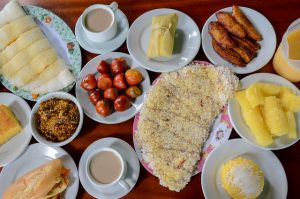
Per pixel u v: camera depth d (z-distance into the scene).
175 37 1.19
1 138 1.10
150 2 1.25
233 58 1.11
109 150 1.04
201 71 1.13
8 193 1.02
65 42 1.22
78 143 1.13
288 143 1.01
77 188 1.07
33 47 1.19
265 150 1.04
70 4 1.27
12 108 1.16
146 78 1.15
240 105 1.06
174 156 1.07
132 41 1.19
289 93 1.02
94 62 1.18
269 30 1.15
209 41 1.16
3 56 1.19
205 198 1.02
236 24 1.12
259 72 1.14
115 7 1.18
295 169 1.05
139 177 1.08
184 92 1.12
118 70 1.13
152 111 1.11
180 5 1.23
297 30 1.06
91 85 1.12
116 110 1.12
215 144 1.08
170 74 1.14
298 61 1.03
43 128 1.10
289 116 1.00
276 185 1.02
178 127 1.09
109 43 1.21
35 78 1.18
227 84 1.08
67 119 1.10
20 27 1.21
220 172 1.04
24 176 1.05
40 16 1.25
